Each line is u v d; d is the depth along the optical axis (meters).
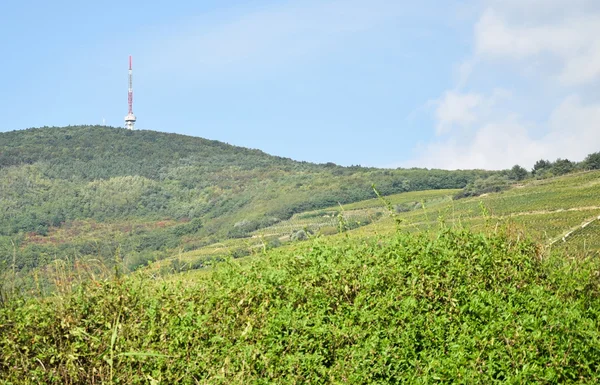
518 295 8.25
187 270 11.04
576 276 9.06
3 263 9.77
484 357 6.78
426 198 116.88
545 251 10.69
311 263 10.17
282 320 7.90
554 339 6.80
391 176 147.00
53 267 9.80
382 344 7.16
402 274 9.03
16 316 8.52
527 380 6.28
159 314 8.55
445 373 6.50
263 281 9.39
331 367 7.07
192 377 7.41
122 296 8.88
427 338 7.39
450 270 8.91
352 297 8.88
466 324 7.46
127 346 7.84
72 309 8.76
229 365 7.23
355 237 11.91
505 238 10.74
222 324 8.20
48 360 7.82
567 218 59.75
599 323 7.35
